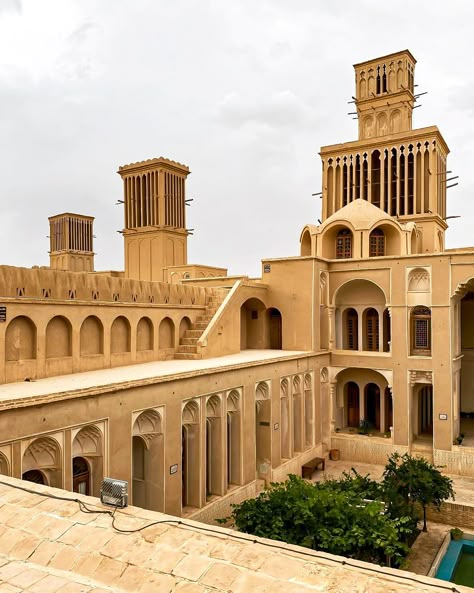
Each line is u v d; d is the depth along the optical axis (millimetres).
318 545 12516
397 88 36125
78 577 5707
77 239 62344
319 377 26391
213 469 18359
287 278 27188
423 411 29062
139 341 20484
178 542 6129
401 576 5391
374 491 17703
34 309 15805
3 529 6656
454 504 19234
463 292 26016
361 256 29141
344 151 36094
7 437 11008
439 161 34469
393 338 25906
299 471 23812
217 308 24656
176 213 45781
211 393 17672
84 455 13273
